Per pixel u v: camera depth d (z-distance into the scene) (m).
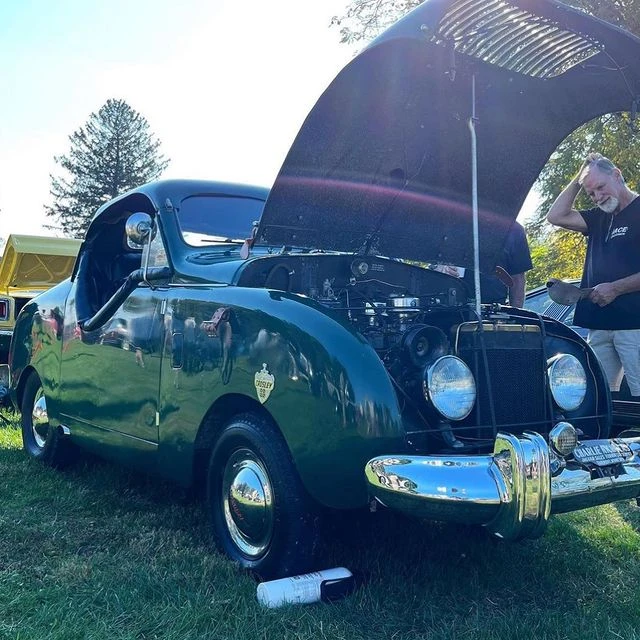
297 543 2.91
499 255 4.25
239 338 3.07
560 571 3.23
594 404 3.45
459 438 2.90
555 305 6.12
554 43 3.21
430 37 2.82
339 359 2.73
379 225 3.68
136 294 3.85
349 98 2.92
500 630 2.59
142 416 3.68
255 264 3.36
